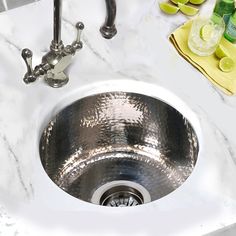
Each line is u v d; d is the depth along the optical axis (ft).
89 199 3.74
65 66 3.39
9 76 3.46
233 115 3.41
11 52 3.58
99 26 3.79
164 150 3.87
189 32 3.77
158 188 3.79
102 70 3.60
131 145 3.96
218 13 3.79
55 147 3.65
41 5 3.78
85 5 3.82
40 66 3.27
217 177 3.06
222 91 3.52
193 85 3.56
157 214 2.87
